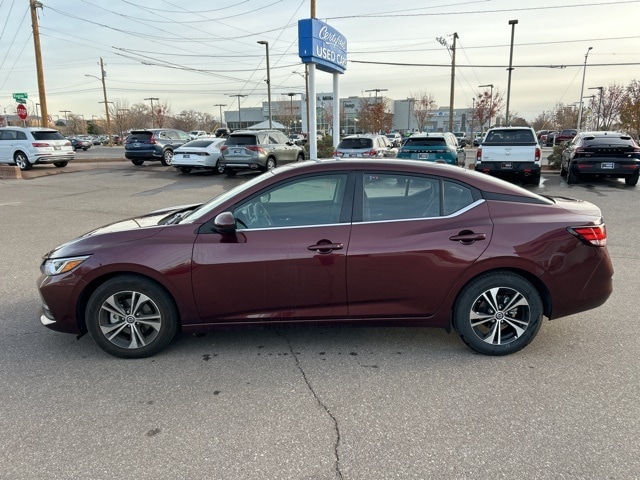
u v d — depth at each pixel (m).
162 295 3.70
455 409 3.06
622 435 2.77
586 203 4.17
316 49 13.97
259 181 3.81
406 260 3.61
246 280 3.64
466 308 3.71
